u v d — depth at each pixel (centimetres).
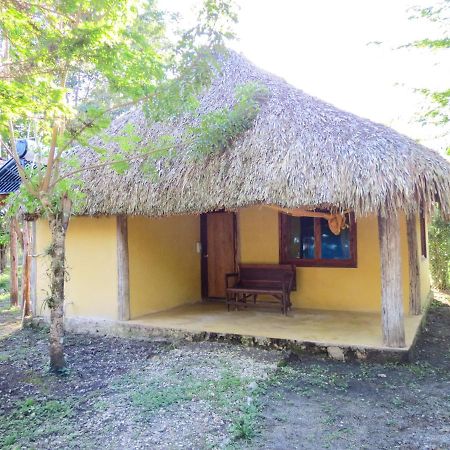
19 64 393
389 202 480
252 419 379
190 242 891
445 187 499
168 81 464
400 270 523
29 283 808
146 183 642
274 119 621
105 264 732
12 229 923
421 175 488
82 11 424
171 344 626
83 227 755
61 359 514
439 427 364
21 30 401
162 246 807
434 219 1041
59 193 507
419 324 649
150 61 440
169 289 820
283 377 484
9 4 390
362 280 754
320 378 478
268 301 827
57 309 516
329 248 779
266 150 580
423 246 893
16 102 361
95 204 671
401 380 468
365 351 527
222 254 905
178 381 476
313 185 511
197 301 895
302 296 795
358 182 489
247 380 470
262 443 341
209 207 577
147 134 748
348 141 539
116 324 699
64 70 418
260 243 831
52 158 491
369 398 425
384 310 527
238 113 613
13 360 573
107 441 348
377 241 744
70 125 473
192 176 608
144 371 516
